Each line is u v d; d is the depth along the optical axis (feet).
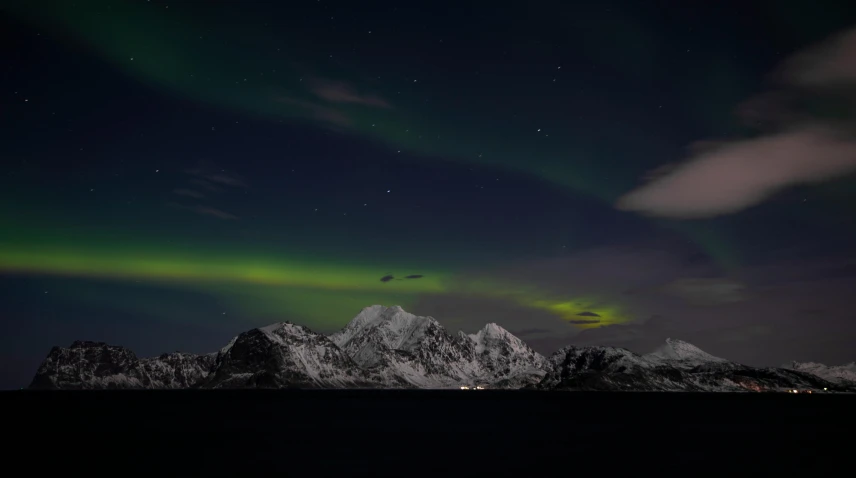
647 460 271.08
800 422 529.45
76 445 325.01
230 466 250.78
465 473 236.43
